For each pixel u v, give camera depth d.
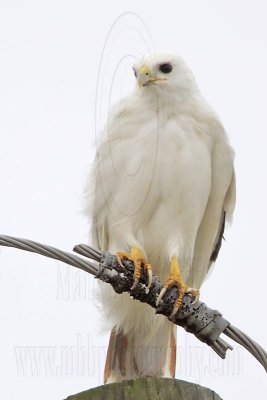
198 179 11.20
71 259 8.55
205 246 11.98
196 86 11.68
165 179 11.17
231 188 11.55
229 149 11.30
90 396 7.44
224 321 8.95
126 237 11.30
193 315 9.35
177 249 11.27
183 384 7.48
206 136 11.26
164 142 11.17
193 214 11.35
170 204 11.30
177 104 11.34
